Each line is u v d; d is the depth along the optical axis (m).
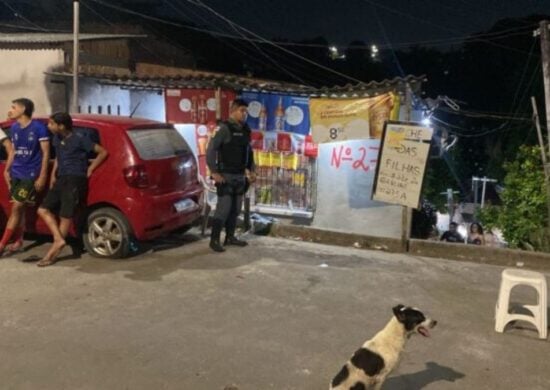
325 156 9.16
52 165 7.07
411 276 6.88
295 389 4.23
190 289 6.16
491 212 12.93
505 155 24.73
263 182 9.42
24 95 11.34
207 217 8.39
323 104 8.80
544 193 10.20
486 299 6.21
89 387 4.16
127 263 6.94
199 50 26.28
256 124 9.26
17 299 5.75
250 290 6.19
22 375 4.29
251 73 28.70
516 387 4.36
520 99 23.47
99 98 10.73
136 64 16.88
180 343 4.88
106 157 6.87
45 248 7.43
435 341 5.12
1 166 7.32
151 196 6.93
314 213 9.31
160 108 10.33
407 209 7.83
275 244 8.05
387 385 4.32
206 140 9.38
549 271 7.27
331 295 6.14
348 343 4.99
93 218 7.00
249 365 4.54
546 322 5.29
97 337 4.95
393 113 8.50
